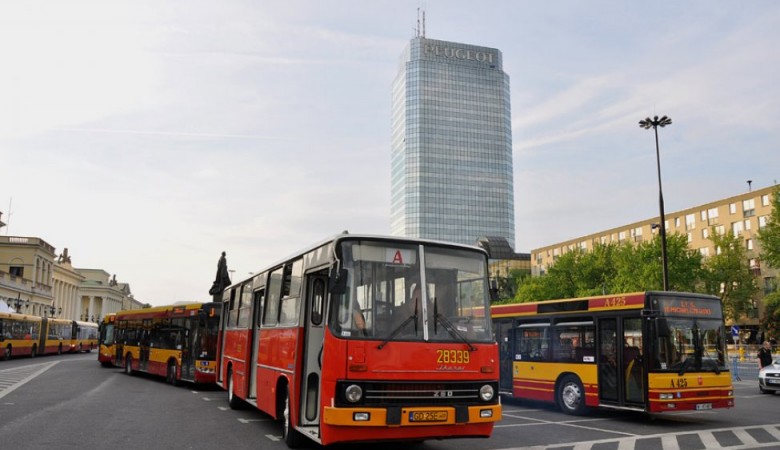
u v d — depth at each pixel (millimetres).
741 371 34750
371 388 8398
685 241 55969
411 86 145875
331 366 8461
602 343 15367
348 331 8562
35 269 89812
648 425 14125
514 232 145375
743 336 76375
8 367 33469
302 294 10414
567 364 16328
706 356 14555
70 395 18375
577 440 11734
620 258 60062
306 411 10023
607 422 14617
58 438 10891
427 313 9016
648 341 14086
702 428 13711
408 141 143500
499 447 10773
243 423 13203
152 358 25609
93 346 70938
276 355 11555
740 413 16812
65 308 116312
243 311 15469
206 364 21094
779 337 65688
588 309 15914
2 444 10273
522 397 17828
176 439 11031
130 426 12461
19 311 77688
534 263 126125
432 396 8641
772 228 47781
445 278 9320
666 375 13867
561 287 67938
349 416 8180
